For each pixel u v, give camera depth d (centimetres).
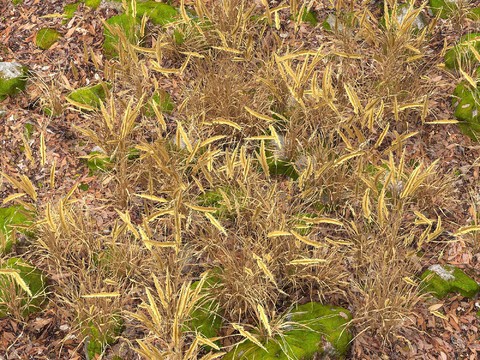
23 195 199
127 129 199
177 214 182
